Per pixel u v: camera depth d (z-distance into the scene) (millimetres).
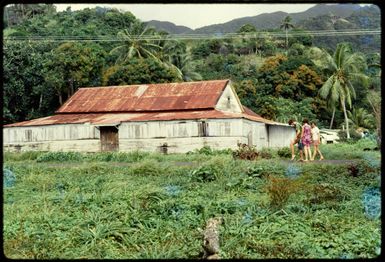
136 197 12383
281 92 57562
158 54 62375
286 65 58188
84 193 14148
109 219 10180
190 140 36688
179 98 42719
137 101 43344
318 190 12852
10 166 22234
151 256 7879
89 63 53688
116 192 13398
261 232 9211
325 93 56000
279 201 11641
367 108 60656
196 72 70375
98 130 38812
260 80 59094
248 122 37469
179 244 8602
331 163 21625
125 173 19750
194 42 81938
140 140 37781
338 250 8172
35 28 68062
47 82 51688
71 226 9828
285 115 54875
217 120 36125
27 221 10195
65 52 53156
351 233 8953
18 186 16094
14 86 49625
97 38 63844
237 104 44625
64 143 39438
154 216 10492
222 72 71500
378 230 9055
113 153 31000
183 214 10656
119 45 62969
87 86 54594
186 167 20516
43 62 52469
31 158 32062
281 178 15180
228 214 10656
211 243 7590
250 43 79688
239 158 24984
